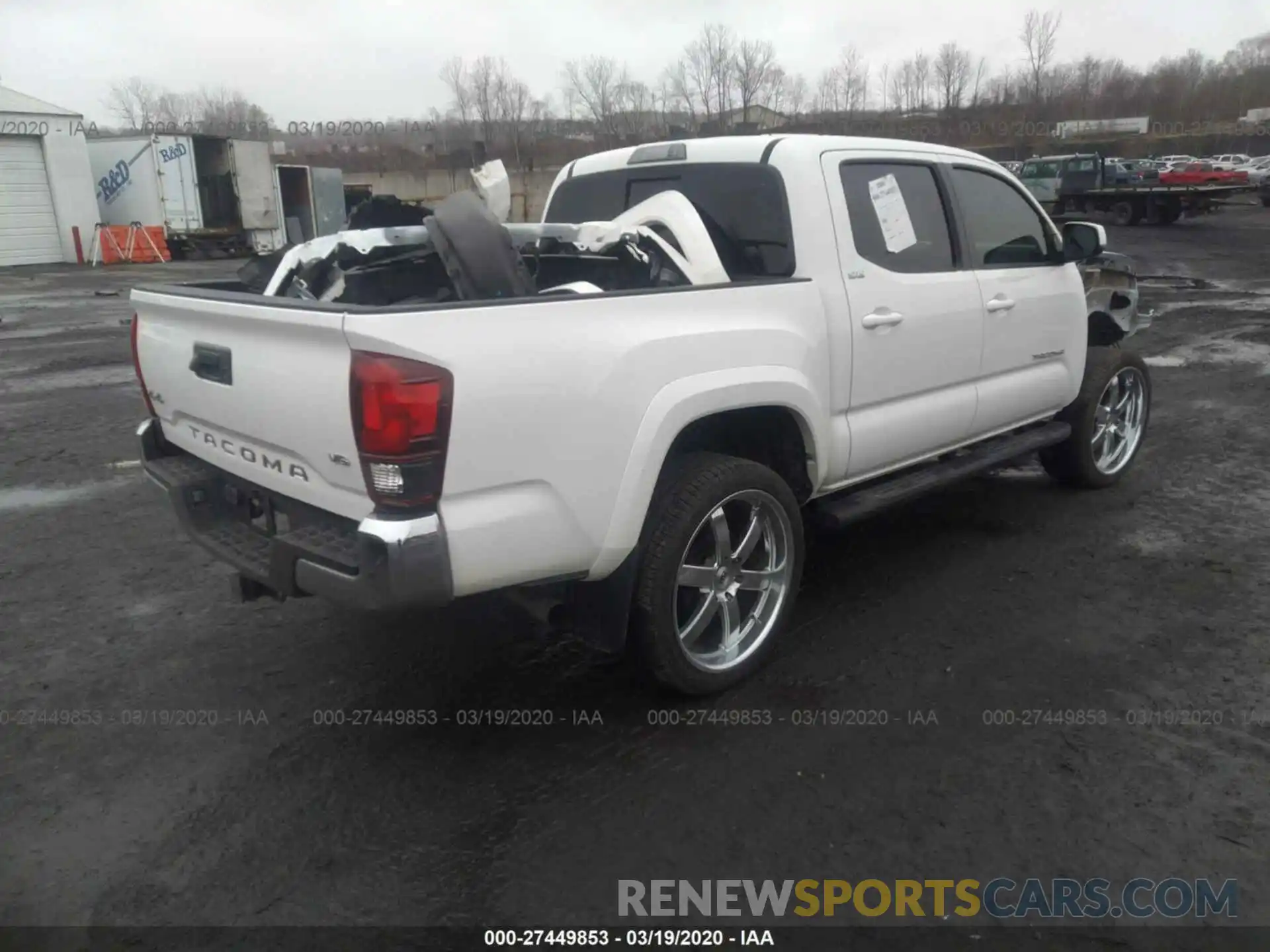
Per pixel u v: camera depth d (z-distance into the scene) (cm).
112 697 369
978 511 552
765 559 373
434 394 264
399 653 400
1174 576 456
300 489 304
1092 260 662
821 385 379
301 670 388
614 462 306
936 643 398
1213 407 787
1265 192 3622
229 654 401
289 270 376
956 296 440
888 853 277
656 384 314
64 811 301
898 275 413
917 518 543
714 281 374
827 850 279
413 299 404
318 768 322
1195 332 1144
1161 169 3631
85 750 334
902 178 430
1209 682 362
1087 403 551
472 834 289
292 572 295
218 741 338
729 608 362
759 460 393
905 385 423
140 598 457
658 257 388
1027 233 507
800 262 381
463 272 321
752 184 395
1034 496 575
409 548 268
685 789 307
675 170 428
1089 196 3097
